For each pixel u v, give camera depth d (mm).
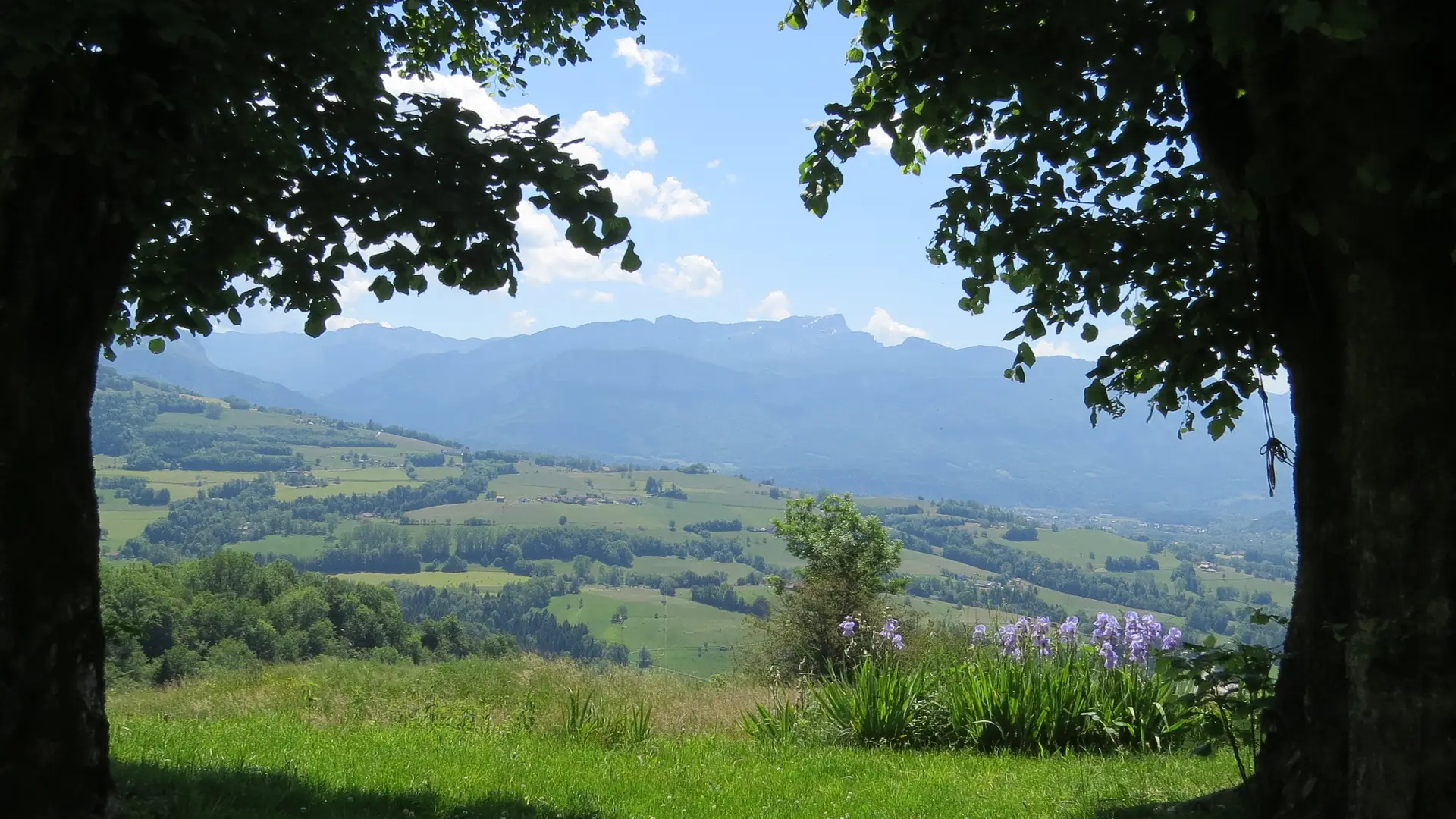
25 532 4633
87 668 4859
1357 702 4406
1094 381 7168
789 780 8219
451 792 7098
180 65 4812
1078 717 10000
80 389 4906
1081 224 6715
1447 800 4137
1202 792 6945
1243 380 7004
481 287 5777
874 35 6391
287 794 6391
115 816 4926
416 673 16125
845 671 14289
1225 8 3717
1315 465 4832
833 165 7047
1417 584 4250
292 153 5883
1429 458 4250
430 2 9195
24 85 4363
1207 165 5387
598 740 10250
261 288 6992
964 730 10328
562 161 5387
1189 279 6832
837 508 18031
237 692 13844
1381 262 4312
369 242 5508
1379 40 4074
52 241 4746
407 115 5750
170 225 6012
